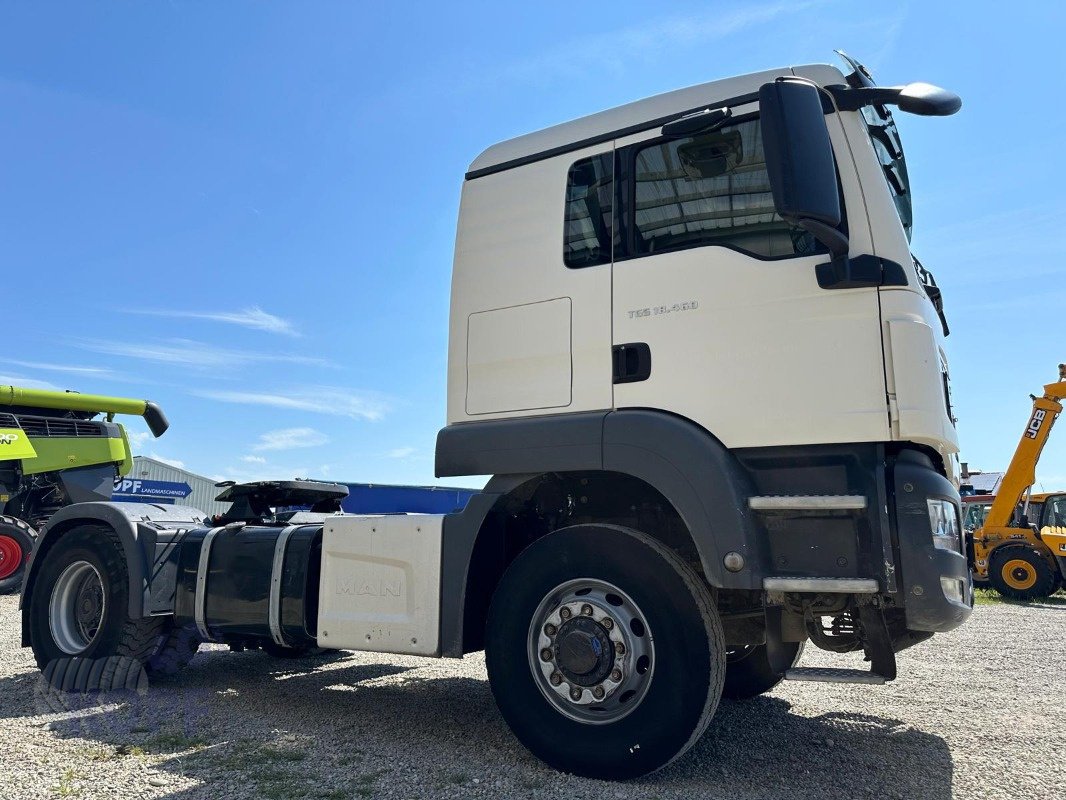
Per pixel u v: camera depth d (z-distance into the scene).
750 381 3.06
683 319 3.24
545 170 3.77
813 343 2.98
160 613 4.71
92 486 11.77
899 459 2.86
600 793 2.92
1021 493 14.45
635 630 3.14
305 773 3.15
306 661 6.14
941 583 2.68
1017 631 8.69
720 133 3.35
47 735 3.75
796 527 2.90
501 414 3.58
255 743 3.62
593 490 3.71
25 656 6.04
